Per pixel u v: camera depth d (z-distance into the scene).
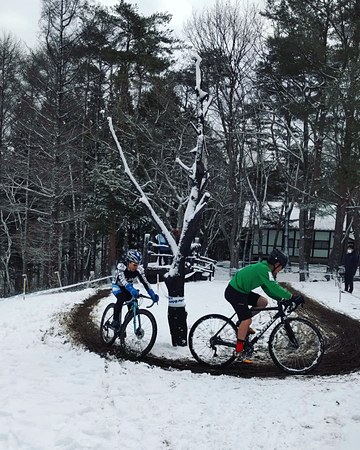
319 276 29.45
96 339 8.80
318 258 42.81
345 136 20.30
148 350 7.70
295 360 7.21
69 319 10.41
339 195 22.78
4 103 29.02
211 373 7.05
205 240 33.78
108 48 27.88
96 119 28.83
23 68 29.11
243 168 29.94
